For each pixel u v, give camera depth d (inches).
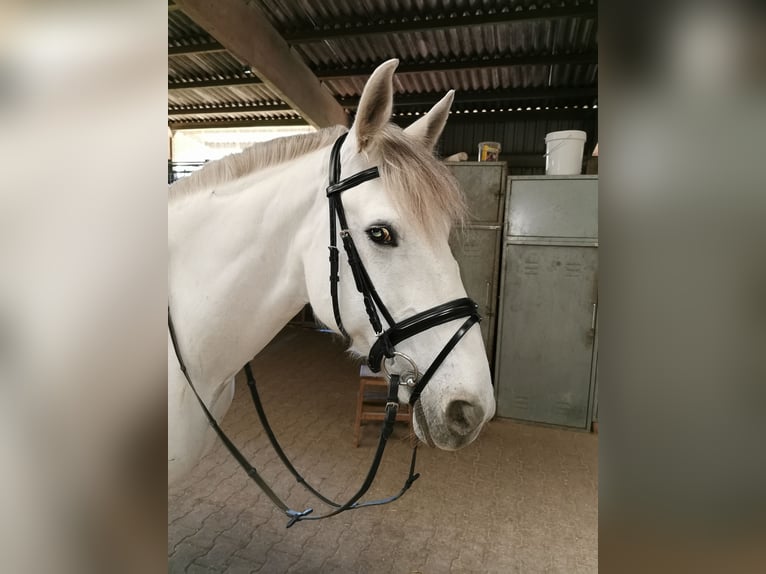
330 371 175.0
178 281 41.9
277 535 76.4
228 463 99.8
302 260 39.2
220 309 40.8
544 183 122.7
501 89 192.2
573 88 186.2
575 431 127.3
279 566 69.2
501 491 94.2
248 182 40.7
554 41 150.7
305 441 112.8
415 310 34.1
